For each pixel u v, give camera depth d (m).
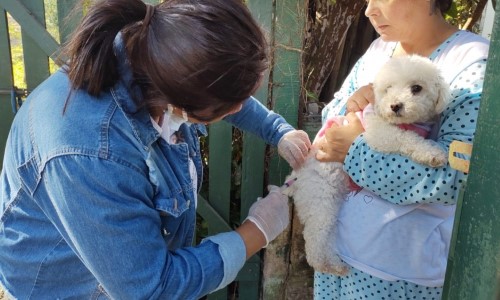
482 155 0.93
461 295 1.02
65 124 1.08
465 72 1.41
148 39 1.02
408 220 1.51
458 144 1.09
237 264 1.32
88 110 1.09
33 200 1.20
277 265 2.30
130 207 1.10
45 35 2.21
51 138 1.08
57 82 1.17
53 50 2.22
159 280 1.13
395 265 1.54
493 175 0.90
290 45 2.05
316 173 1.73
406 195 1.45
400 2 1.49
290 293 2.35
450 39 1.50
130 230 1.10
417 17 1.51
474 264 0.97
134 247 1.10
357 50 2.72
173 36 0.99
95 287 1.29
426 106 1.42
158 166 1.22
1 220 1.28
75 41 1.10
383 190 1.49
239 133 2.35
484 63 1.39
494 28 0.88
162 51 1.00
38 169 1.10
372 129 1.50
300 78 2.11
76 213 1.07
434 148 1.37
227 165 2.25
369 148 1.49
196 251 1.26
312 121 2.20
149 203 1.18
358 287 1.64
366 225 1.57
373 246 1.55
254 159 2.20
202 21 0.99
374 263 1.56
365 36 2.69
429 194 1.40
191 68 0.98
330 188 1.69
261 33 1.07
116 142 1.09
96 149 1.06
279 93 2.10
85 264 1.15
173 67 0.99
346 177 1.68
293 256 2.29
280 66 2.07
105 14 1.09
